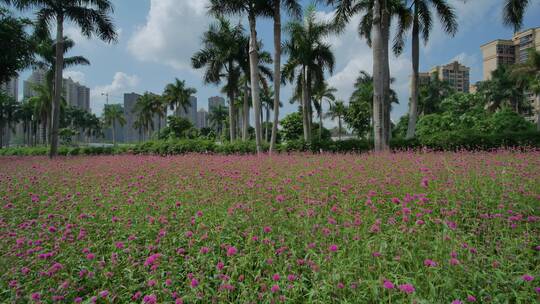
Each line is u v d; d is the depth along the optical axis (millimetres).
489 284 2234
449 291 2145
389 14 15883
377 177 5238
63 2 16500
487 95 41688
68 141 64375
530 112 44688
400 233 2922
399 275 2234
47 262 2652
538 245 2814
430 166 6062
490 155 8641
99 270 2646
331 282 2256
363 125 40312
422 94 47812
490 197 4004
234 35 21859
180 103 43406
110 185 5500
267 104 38906
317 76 20656
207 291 2314
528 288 2133
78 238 3066
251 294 2279
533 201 3801
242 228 3426
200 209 3900
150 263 2537
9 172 7754
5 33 15070
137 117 69688
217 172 6496
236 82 23391
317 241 2879
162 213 3797
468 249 2492
